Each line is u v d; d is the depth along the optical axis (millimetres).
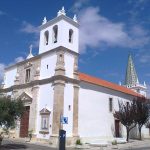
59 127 30578
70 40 35406
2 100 24266
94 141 34844
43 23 37094
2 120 23594
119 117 39625
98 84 38500
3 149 24328
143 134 49312
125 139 39469
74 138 31969
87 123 35562
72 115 32688
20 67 40656
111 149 28781
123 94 45000
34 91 35312
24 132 35938
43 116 33062
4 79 43906
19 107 25203
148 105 42906
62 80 32062
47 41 36375
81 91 35281
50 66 34156
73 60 34625
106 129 39281
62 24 34094
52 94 32594
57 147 28422
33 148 26234
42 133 32531
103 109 39312
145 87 72125
